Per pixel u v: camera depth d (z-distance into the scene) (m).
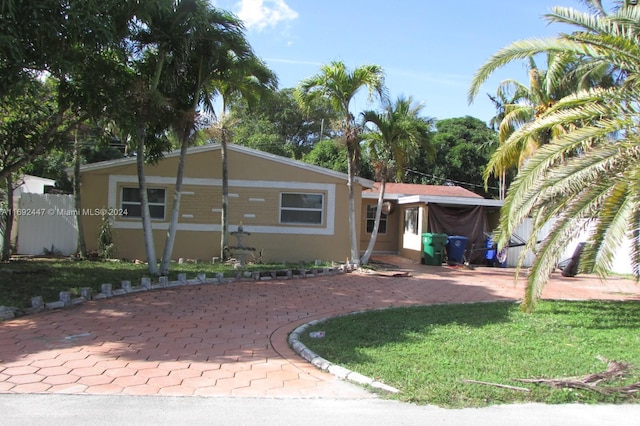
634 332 7.20
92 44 8.12
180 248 15.28
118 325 7.11
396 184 23.73
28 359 5.50
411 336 6.76
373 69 13.73
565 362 5.66
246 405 4.38
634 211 6.68
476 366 5.43
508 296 10.82
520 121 17.17
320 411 4.27
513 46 8.72
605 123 7.79
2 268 11.52
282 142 36.16
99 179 15.16
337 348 6.09
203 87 11.84
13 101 9.02
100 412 4.13
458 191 22.92
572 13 8.48
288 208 15.62
